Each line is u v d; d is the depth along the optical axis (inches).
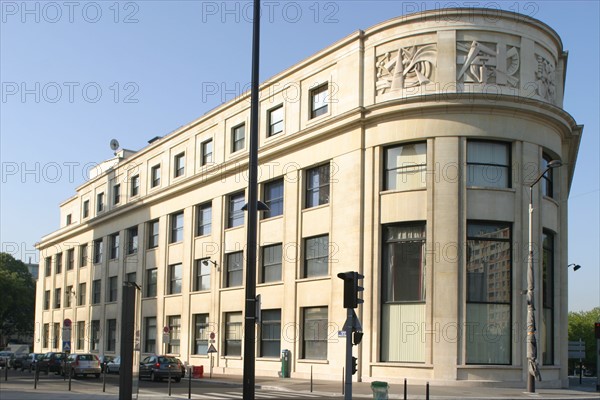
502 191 1314.0
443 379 1249.4
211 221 1935.3
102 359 1980.8
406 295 1327.5
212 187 1926.7
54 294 3083.2
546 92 1396.4
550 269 1435.8
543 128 1374.3
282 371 1528.1
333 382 1362.0
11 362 2445.9
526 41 1362.0
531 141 1346.0
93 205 2758.4
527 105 1328.7
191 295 1971.0
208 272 1921.8
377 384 706.8
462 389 1185.4
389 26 1400.1
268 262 1676.9
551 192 1469.0
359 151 1413.6
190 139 2060.8
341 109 1471.5
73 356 1689.2
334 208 1462.8
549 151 1406.3
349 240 1406.3
